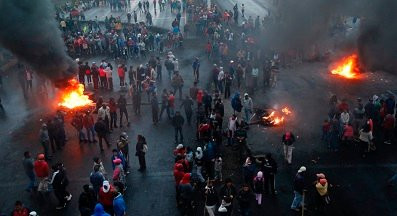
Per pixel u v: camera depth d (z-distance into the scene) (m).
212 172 16.17
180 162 14.43
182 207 13.87
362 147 17.77
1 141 19.83
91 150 18.70
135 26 39.38
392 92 24.66
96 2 58.56
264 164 14.70
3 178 16.66
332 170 16.58
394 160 17.25
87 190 12.58
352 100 23.77
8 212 14.40
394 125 18.58
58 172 14.13
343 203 14.48
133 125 21.28
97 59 33.66
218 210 12.84
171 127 20.94
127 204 14.60
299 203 13.99
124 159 15.66
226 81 24.31
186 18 47.84
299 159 17.47
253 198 14.84
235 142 18.72
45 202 14.96
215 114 18.64
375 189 15.26
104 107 19.47
